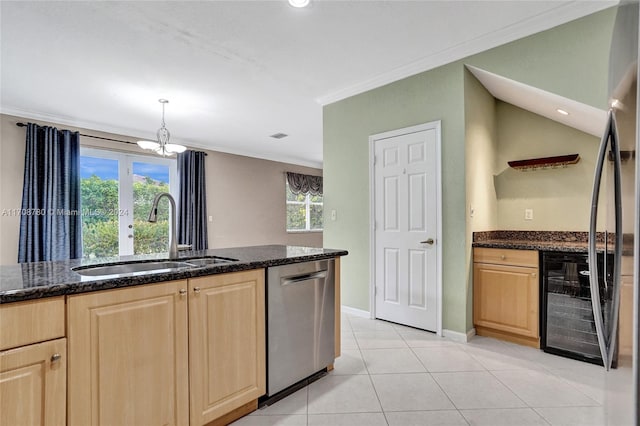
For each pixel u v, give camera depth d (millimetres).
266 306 1864
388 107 3350
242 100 3875
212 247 6254
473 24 2449
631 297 870
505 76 2643
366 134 3533
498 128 3490
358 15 2307
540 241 3221
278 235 7496
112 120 4605
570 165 3102
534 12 2324
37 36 2500
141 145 3621
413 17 2342
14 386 1064
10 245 4027
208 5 2176
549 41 2445
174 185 5828
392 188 3322
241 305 1734
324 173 3961
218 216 6379
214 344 1620
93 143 4746
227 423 1709
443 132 2951
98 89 3506
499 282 2793
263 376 1841
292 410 1836
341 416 1776
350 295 3686
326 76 3283
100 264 1780
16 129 4078
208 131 5297
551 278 2539
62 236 4277
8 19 2281
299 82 3414
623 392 949
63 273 1410
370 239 3482
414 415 1781
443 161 2951
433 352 2604
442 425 1692
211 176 6297
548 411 1803
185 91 3596
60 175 4312
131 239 5199
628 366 892
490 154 3350
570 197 3098
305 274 2098
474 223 2988
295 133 5445
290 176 7730
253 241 6973
